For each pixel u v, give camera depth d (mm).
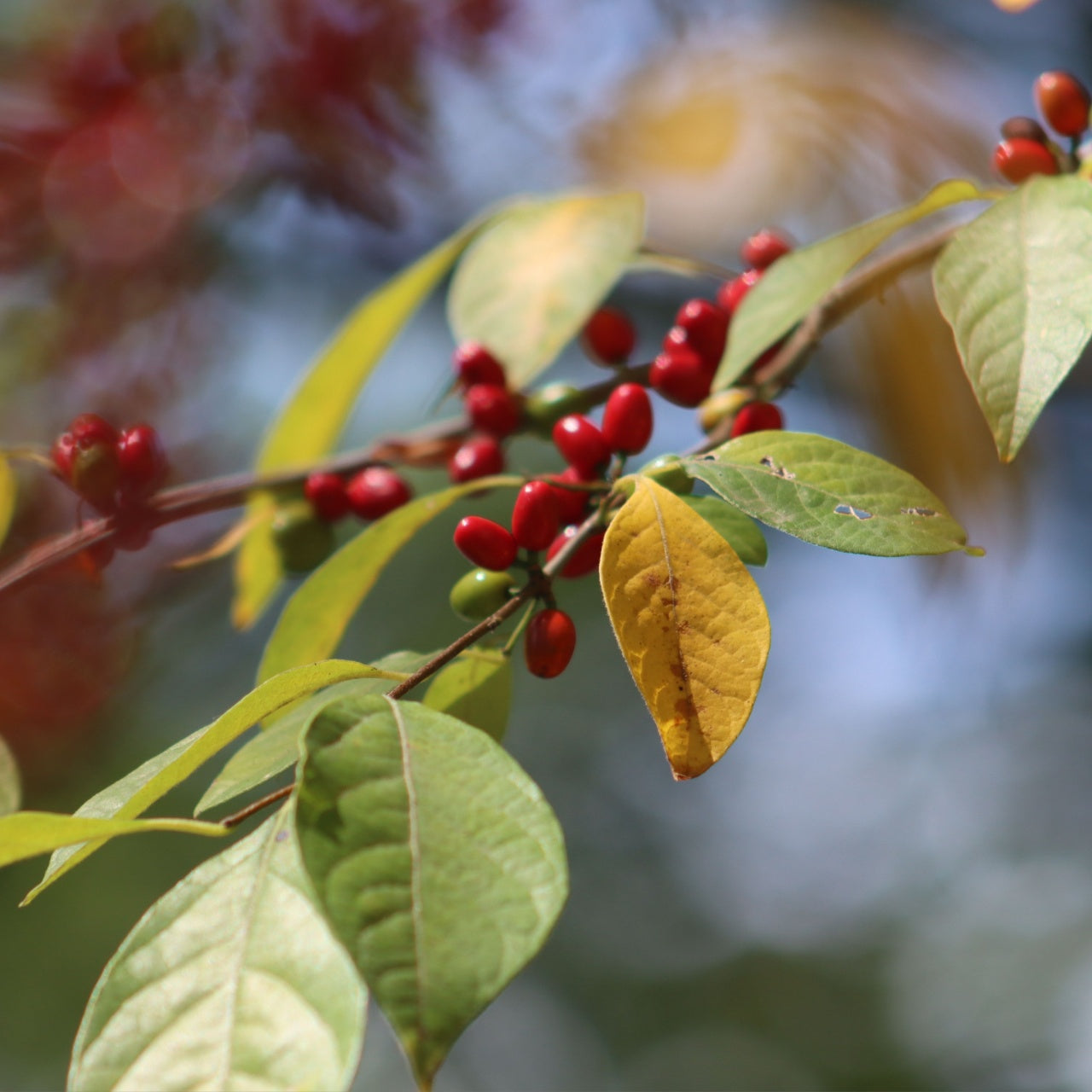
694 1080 1725
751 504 513
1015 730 1742
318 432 667
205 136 777
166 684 1002
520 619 553
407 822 480
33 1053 1010
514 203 637
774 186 920
